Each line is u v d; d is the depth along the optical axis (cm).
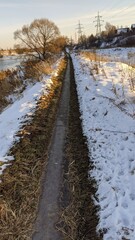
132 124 889
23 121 1033
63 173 751
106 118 1016
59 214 601
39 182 714
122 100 1062
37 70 2242
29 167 757
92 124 1016
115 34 8581
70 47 11275
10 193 638
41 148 880
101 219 554
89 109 1182
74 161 803
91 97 1295
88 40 9894
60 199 648
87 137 931
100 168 727
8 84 2141
